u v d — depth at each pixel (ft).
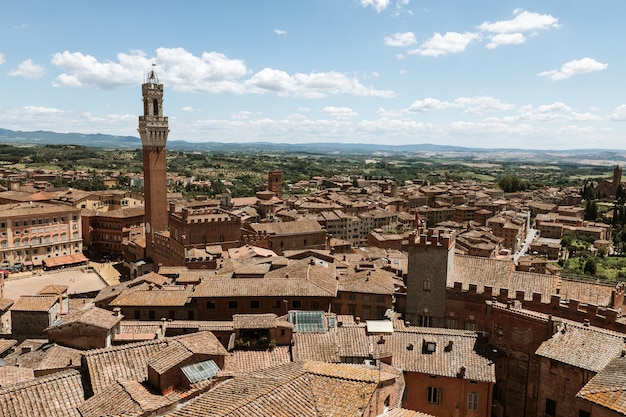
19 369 176.24
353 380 128.26
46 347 200.13
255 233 600.80
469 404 199.62
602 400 142.72
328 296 288.30
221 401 116.88
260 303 289.74
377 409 133.39
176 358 144.25
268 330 204.54
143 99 594.24
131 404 124.57
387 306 294.05
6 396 126.00
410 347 213.05
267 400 114.11
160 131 597.52
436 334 218.59
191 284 349.82
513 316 212.23
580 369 184.85
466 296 262.88
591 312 225.35
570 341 195.21
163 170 609.01
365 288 298.35
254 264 362.12
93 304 322.96
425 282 273.75
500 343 216.33
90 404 128.26
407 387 205.36
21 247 647.15
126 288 346.13
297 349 200.75
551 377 194.90
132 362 148.66
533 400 205.26
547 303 238.27
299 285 295.69
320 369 135.54
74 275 620.49
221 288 293.43
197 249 489.67
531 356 206.90
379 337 216.33
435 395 203.62
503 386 214.90
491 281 270.87
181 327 221.05
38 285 565.94
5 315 345.10
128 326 221.87
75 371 143.23
